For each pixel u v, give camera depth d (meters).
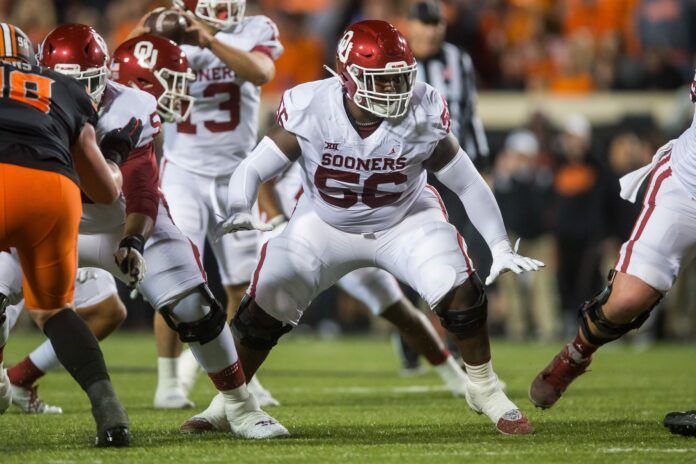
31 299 12.56
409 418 16.30
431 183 23.11
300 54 44.03
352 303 40.47
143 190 13.53
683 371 26.14
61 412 17.06
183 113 15.49
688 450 12.71
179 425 15.34
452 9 44.78
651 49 43.50
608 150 40.47
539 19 46.38
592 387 21.89
